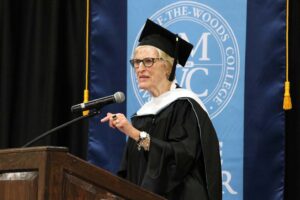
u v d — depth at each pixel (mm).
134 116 9266
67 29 13422
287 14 11727
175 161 8250
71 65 13328
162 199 5906
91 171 5473
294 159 12102
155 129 8781
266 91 11602
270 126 11547
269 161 11508
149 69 8891
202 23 11758
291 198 12078
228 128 11594
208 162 8477
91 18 12266
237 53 11672
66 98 13305
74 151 13117
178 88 9156
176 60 9023
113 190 5629
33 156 5242
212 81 11672
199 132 8625
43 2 13391
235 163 11539
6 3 13438
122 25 12148
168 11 11883
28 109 13328
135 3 12070
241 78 11641
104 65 12156
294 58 12234
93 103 7855
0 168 5418
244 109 11602
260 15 11727
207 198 8391
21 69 13445
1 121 13227
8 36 13383
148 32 9242
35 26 13391
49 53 13195
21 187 5297
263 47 11648
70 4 13438
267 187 11477
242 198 11484
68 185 5320
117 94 7832
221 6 11734
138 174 8828
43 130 13117
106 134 12023
